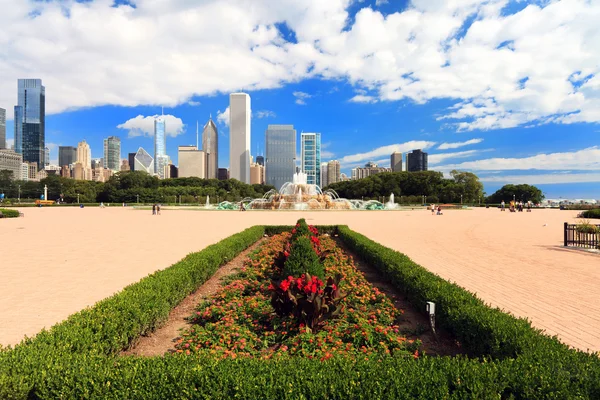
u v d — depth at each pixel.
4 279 9.59
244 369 3.23
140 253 14.03
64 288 8.65
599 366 3.27
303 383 2.98
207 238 19.14
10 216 38.19
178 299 7.04
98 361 3.44
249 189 136.75
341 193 137.88
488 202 113.50
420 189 112.06
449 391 3.00
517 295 8.02
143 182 118.00
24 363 3.29
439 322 5.88
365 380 3.01
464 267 11.23
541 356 3.50
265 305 6.61
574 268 11.11
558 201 104.19
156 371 3.18
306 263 6.95
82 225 27.94
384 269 9.38
